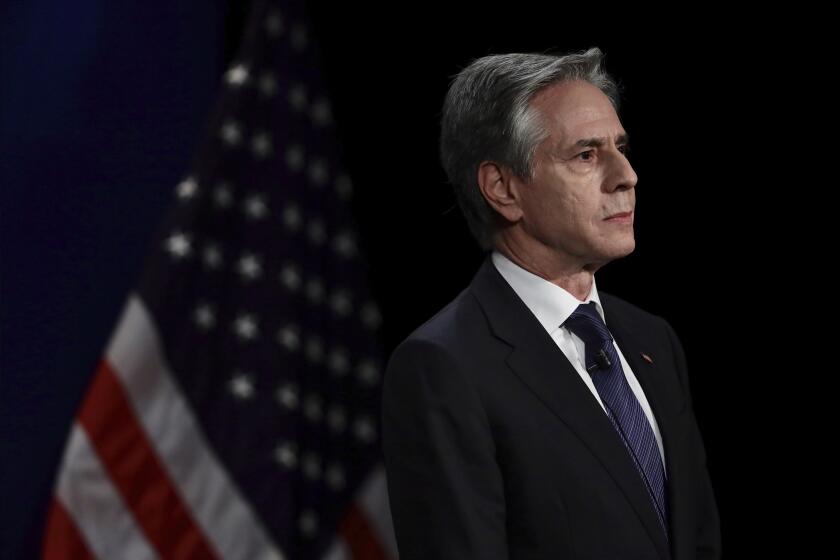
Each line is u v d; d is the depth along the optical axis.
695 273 9.95
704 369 9.98
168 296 8.66
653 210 9.97
